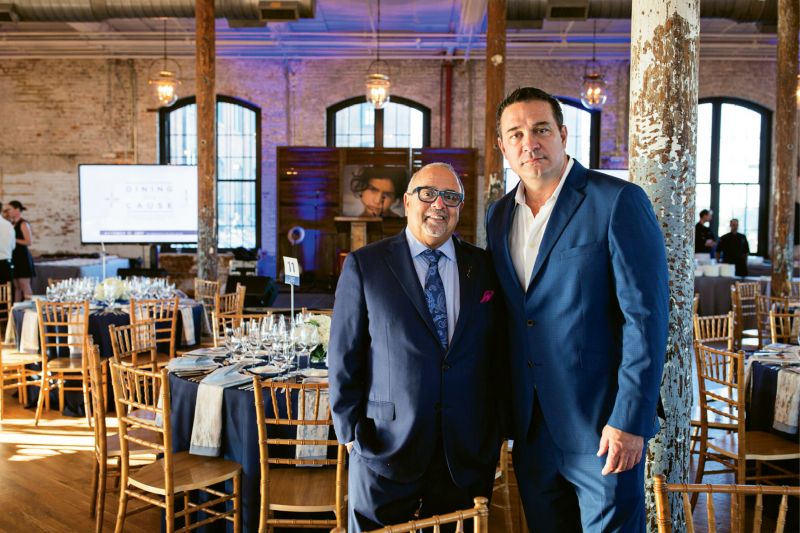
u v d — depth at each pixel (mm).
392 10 11570
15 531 3578
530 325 2080
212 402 3297
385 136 14188
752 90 13656
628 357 1880
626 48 13211
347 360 2223
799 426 3686
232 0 9109
